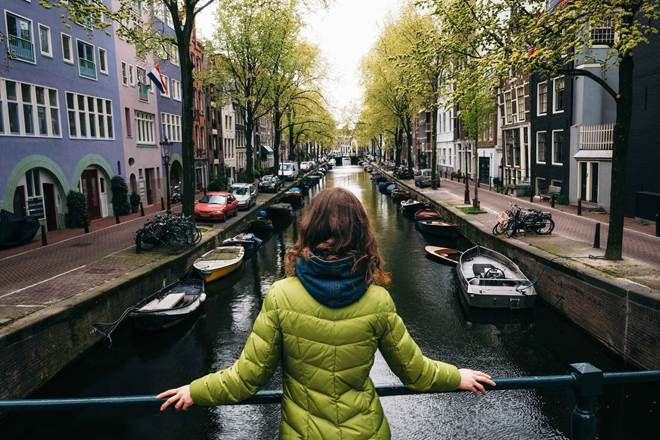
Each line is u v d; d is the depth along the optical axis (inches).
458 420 336.5
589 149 942.4
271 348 72.4
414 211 1317.7
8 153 746.8
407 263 798.5
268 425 329.1
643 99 784.3
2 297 434.3
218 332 513.0
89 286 473.1
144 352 452.4
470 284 557.3
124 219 1016.2
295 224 1278.3
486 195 1344.7
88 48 987.9
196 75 1432.1
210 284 690.2
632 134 815.1
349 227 73.4
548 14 473.1
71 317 401.7
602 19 443.2
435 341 484.1
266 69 1393.9
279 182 1795.0
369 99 1865.2
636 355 381.7
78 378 407.5
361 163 4805.6
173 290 564.1
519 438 317.7
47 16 847.1
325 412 71.2
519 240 660.7
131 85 1190.3
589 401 84.9
